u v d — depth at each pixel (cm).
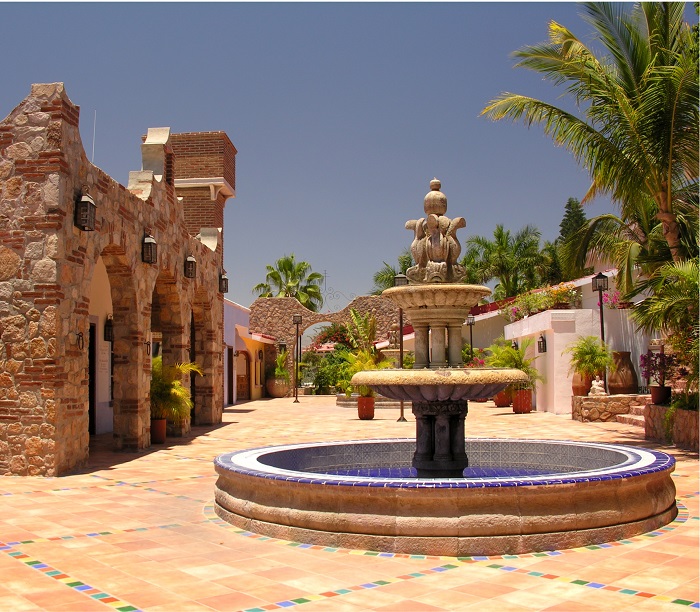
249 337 3884
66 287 1216
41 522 834
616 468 787
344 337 5019
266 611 523
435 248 953
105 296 2031
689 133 1468
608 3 1510
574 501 709
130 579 605
